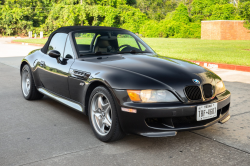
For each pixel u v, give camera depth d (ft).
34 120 12.22
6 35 161.48
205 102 9.04
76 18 173.06
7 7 164.96
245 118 12.43
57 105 14.83
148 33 172.14
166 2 250.37
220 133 10.59
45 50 14.46
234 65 27.96
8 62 33.55
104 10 176.45
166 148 9.16
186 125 8.82
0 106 14.51
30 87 15.17
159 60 10.78
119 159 8.32
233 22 125.08
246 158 8.40
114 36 12.96
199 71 9.97
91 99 10.01
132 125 8.61
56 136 10.27
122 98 8.68
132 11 186.39
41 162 8.11
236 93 17.35
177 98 8.63
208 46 64.85
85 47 12.03
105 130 9.77
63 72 11.70
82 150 8.98
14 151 8.90
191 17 202.18
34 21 171.94
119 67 9.75
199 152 8.84
